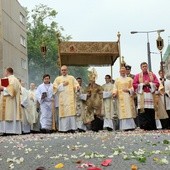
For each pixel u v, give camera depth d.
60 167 5.80
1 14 39.81
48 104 16.27
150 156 6.67
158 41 17.19
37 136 12.70
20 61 47.69
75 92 15.85
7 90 14.96
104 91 16.61
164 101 16.47
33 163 6.35
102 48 20.59
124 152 7.19
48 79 16.42
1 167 6.09
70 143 9.32
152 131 13.74
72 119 15.71
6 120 14.95
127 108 15.73
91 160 6.42
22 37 49.38
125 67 17.30
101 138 10.52
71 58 21.78
